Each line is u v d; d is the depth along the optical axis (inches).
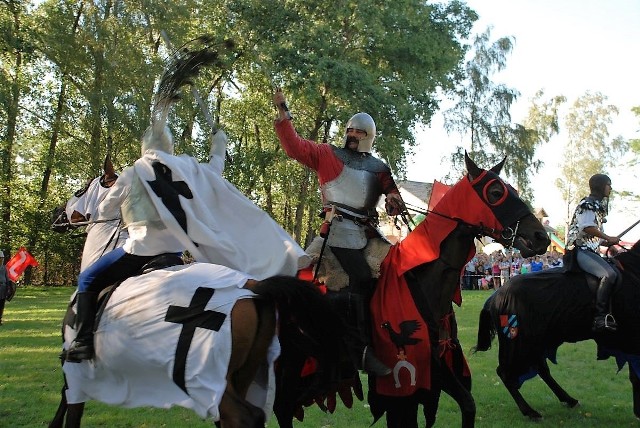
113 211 196.2
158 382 154.9
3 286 591.5
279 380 200.2
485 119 1697.8
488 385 354.0
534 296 282.4
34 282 1328.7
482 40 1706.4
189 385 148.5
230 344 151.2
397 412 204.1
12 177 1299.2
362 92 1119.6
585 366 415.5
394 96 1178.6
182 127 1083.3
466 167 217.5
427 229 214.1
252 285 161.3
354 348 197.5
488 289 1208.2
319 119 1279.5
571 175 2106.3
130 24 1066.1
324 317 166.1
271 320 160.7
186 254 194.7
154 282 159.9
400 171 1272.1
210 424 269.0
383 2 1232.8
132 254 174.6
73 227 248.2
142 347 153.8
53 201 1334.9
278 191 1561.3
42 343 474.6
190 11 1118.4
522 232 207.9
